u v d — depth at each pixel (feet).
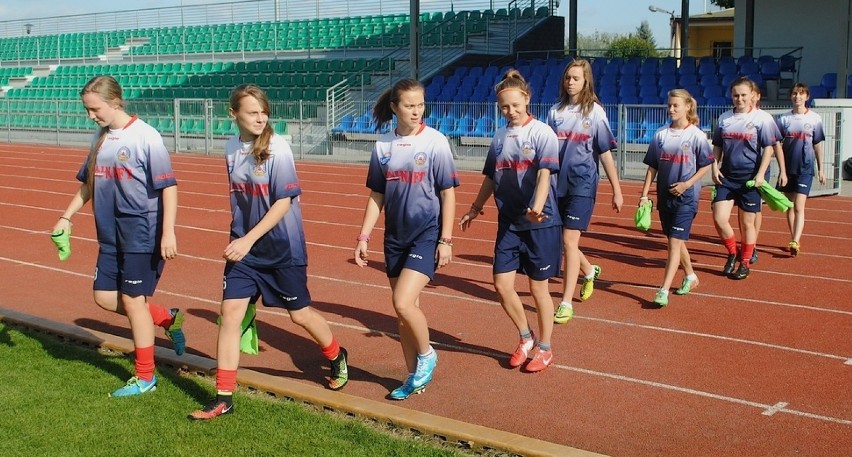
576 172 23.43
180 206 50.44
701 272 31.01
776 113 51.06
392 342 22.50
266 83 100.22
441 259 17.11
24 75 130.21
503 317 24.81
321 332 17.90
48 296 27.78
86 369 19.40
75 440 15.46
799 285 28.86
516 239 19.30
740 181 29.48
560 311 23.82
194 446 15.19
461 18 102.94
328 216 45.98
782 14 86.12
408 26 106.42
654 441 16.05
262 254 16.69
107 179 17.49
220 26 123.44
